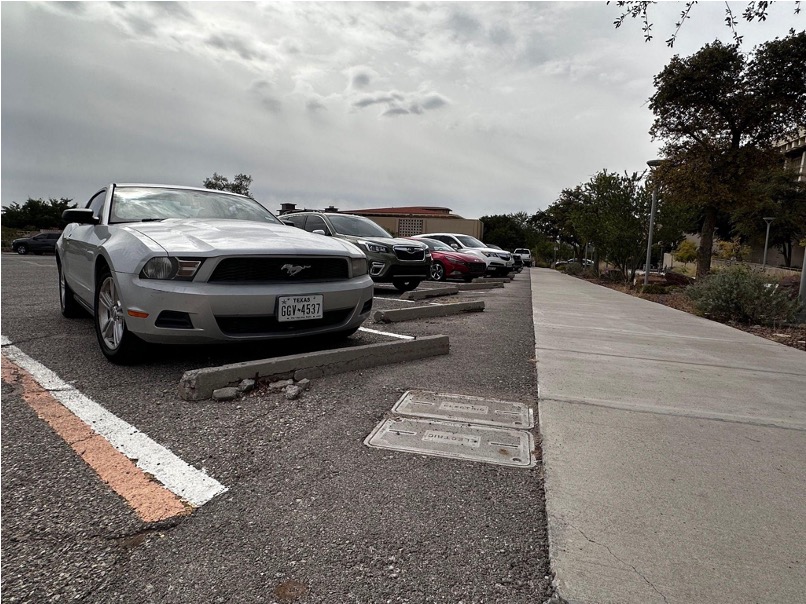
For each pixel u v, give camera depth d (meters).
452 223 46.31
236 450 2.18
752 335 6.15
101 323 3.56
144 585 1.35
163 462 2.05
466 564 1.49
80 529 1.58
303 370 3.22
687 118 15.16
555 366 3.94
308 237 3.94
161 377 3.16
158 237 3.33
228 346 3.91
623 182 16.58
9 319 5.14
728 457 2.29
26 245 28.67
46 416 2.48
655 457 2.26
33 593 1.30
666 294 13.09
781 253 41.62
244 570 1.42
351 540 1.58
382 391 3.09
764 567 1.50
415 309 6.12
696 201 14.76
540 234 60.31
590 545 1.59
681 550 1.57
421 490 1.91
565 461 2.19
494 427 2.57
